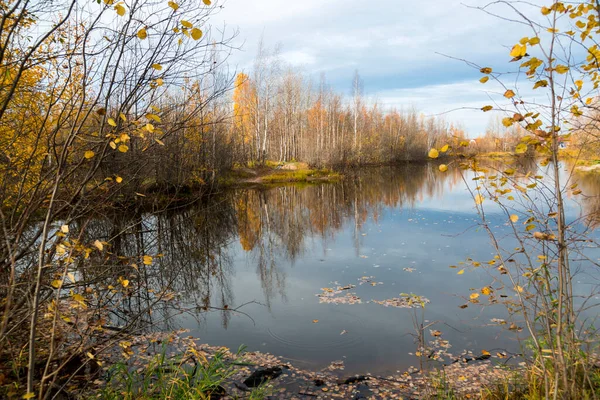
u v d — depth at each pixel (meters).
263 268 10.00
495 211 16.70
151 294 6.97
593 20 2.17
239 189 27.31
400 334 5.95
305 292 8.05
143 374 4.32
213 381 4.06
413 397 4.23
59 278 3.30
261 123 39.91
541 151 2.44
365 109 52.88
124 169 3.69
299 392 4.42
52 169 2.90
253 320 6.61
